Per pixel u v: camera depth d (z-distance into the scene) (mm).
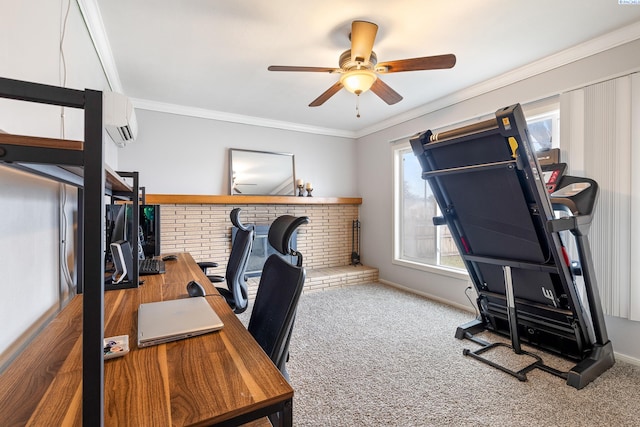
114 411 580
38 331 1134
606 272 2117
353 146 4941
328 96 2539
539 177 1654
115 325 1030
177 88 3141
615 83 2078
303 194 4418
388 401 1708
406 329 2725
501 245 2049
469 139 1764
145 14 1944
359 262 4852
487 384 1859
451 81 2965
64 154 474
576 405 1651
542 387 1816
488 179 1835
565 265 1803
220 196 3787
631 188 2008
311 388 1835
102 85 2436
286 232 1189
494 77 2863
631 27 2041
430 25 2074
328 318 2996
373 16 1979
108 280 1583
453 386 1845
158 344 874
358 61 2100
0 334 879
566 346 2129
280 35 2195
